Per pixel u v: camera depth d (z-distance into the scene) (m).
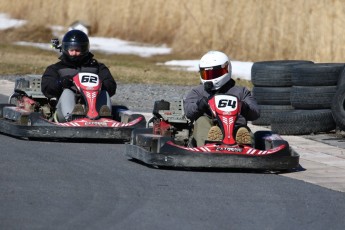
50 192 28.67
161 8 117.94
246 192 29.86
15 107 43.28
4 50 109.31
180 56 110.50
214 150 32.97
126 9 120.50
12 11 129.75
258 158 33.03
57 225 24.34
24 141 39.75
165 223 25.05
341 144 43.28
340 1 101.38
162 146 33.03
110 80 42.75
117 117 42.41
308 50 102.50
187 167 33.53
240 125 34.41
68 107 40.41
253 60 106.25
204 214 26.34
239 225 25.17
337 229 25.17
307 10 103.69
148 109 55.59
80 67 42.75
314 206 28.08
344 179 33.22
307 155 39.41
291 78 48.75
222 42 110.50
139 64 99.56
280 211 27.17
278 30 105.88
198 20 113.38
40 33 123.31
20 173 31.84
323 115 46.25
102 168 33.47
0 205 26.61
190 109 35.25
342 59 99.69
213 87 35.44
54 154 36.41
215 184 31.03
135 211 26.38
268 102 49.44
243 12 110.00
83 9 124.00
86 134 39.06
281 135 46.50
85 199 27.78
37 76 44.72
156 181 31.14
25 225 24.25
